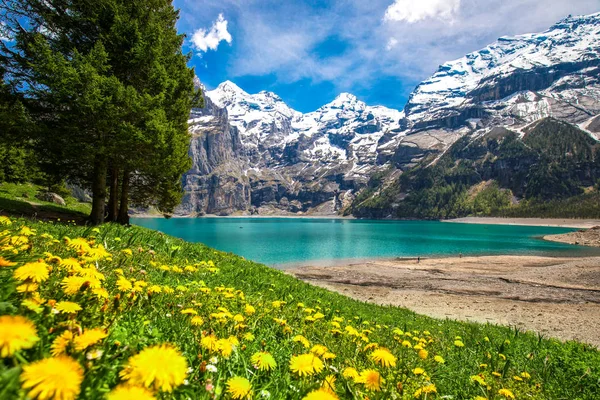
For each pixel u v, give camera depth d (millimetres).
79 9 18609
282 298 8938
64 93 15258
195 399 1862
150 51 19422
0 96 16625
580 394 5801
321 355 2895
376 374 2383
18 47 17281
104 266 5020
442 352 6859
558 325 18109
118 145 17375
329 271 38812
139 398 930
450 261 48500
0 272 2068
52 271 3131
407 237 97000
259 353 2570
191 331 3275
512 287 29969
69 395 883
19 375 937
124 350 1886
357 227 155875
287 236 94750
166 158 19734
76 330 1771
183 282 6742
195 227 132500
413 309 21719
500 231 127750
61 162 20125
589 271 36125
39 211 19422
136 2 20562
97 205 19000
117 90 16672
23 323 1140
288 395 2400
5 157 30766
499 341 9922
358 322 8688
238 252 58125
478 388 4707
